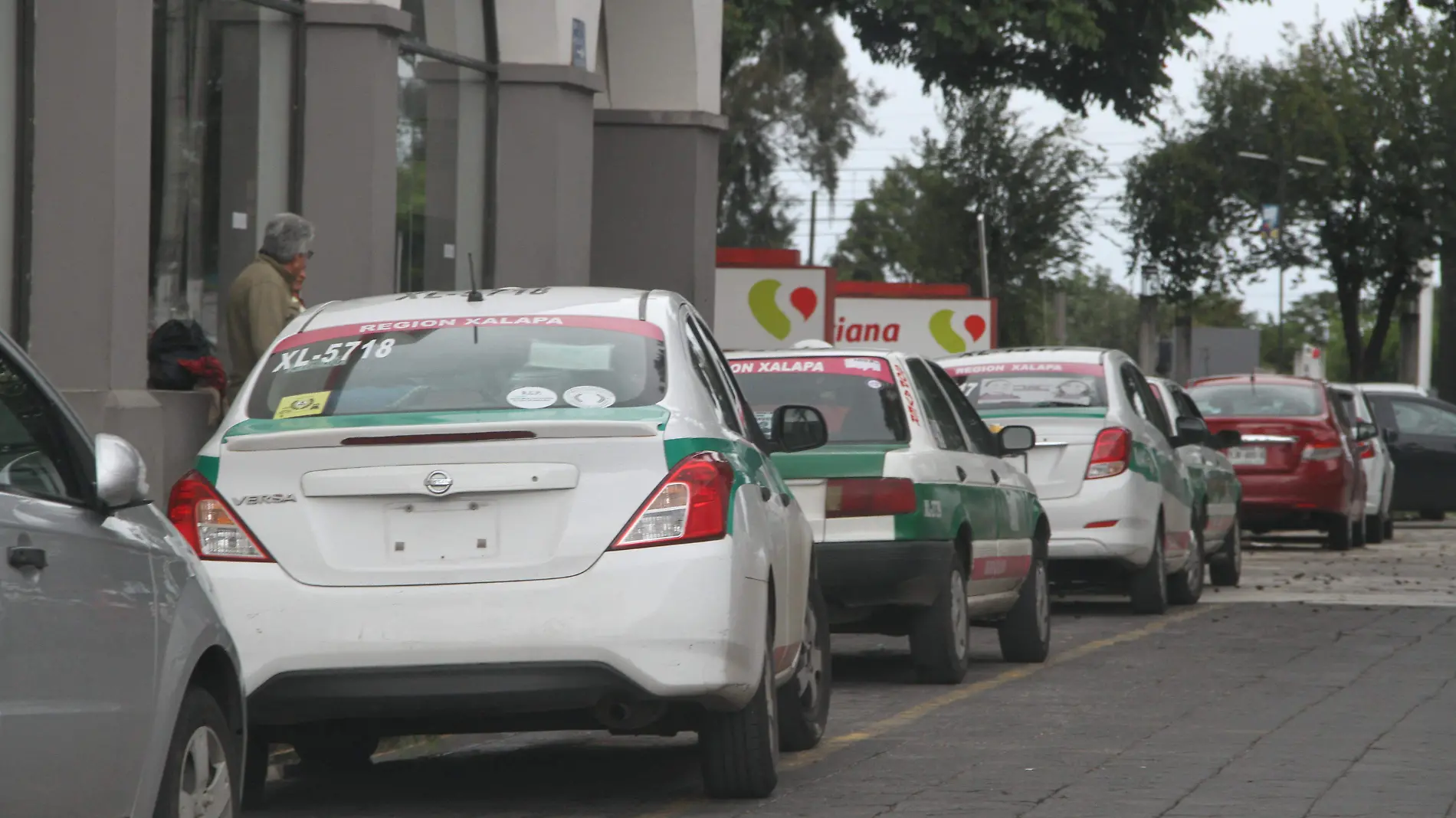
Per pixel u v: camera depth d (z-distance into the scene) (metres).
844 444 25.56
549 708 16.19
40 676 10.99
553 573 16.12
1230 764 20.14
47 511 11.59
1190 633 34.34
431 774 20.34
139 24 27.67
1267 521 58.19
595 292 19.02
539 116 42.97
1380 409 73.25
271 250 27.77
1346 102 134.88
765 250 57.31
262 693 16.28
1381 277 137.88
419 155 40.34
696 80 51.34
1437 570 51.75
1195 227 149.88
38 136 27.17
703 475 16.42
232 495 16.55
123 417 26.56
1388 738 21.91
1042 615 30.19
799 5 73.06
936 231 156.00
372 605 16.19
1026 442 30.14
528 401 17.16
